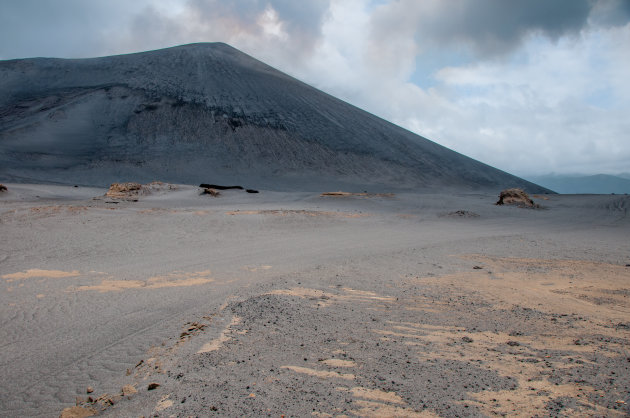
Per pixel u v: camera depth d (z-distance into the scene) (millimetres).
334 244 15492
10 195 34938
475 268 10109
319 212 24656
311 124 99688
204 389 3191
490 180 94438
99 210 21141
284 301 6254
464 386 3238
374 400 2977
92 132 82188
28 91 98188
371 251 13508
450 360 3865
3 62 112375
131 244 14852
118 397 3295
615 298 6934
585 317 5648
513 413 2762
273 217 21859
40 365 4719
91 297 7848
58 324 6250
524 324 5277
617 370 3572
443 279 8641
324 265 10516
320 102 113312
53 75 107188
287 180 75188
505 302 6570
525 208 34281
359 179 80500
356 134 101562
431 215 28609
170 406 2943
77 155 72562
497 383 3307
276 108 102375
